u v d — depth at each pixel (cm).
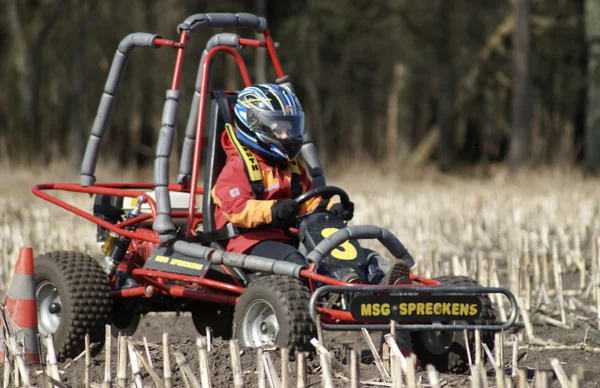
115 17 11094
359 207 5281
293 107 2181
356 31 12306
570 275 3338
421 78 12269
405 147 11862
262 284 1894
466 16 11575
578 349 2291
